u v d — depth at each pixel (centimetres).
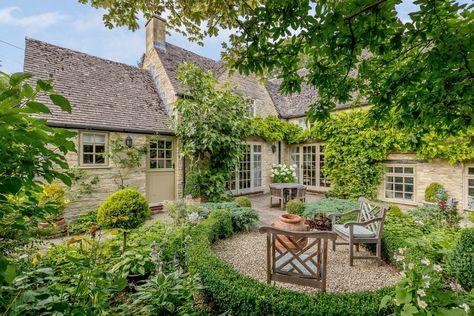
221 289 240
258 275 350
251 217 558
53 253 279
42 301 119
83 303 151
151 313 210
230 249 446
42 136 93
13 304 116
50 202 127
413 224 448
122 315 190
